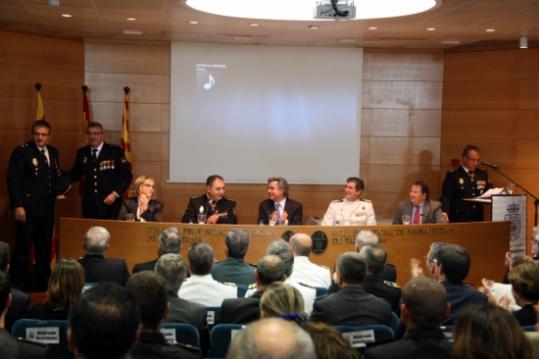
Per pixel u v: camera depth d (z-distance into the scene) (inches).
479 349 77.1
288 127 392.5
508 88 386.3
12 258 346.0
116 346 76.2
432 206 302.5
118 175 343.6
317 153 394.3
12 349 92.0
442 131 403.2
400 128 402.3
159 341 108.1
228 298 153.3
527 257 168.1
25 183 317.1
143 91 385.4
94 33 357.7
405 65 400.8
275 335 58.9
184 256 257.8
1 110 346.6
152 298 108.2
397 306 172.1
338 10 267.3
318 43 383.6
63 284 139.1
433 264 156.8
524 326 130.0
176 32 352.2
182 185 389.4
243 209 392.2
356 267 144.9
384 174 402.3
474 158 362.6
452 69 399.5
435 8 271.3
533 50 378.9
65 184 325.1
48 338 132.3
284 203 305.9
